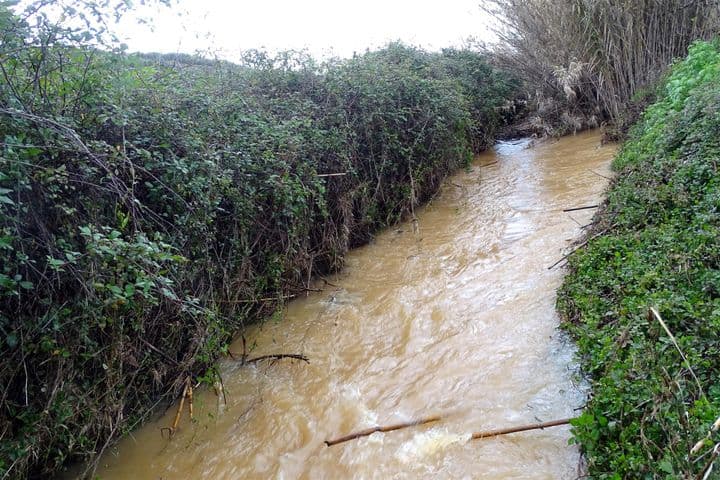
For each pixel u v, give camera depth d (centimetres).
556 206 676
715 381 245
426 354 412
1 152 263
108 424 331
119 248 276
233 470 327
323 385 396
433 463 300
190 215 386
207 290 425
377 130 714
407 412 349
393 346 434
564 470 271
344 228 612
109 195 339
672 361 259
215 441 352
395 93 752
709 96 528
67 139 307
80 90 333
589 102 1152
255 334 480
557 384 338
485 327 429
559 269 484
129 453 346
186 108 454
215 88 548
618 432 247
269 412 373
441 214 755
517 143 1215
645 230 412
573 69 1091
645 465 217
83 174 316
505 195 786
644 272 355
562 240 554
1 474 267
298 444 341
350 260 631
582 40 1105
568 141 1094
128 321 342
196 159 400
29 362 299
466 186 878
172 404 387
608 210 505
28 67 314
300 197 510
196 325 380
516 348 389
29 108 298
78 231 309
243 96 573
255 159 486
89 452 317
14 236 276
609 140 956
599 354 302
